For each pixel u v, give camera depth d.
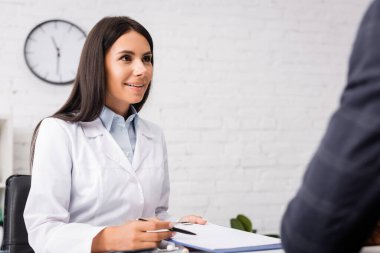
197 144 3.37
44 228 1.24
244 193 3.46
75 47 3.14
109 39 1.43
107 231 1.10
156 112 3.29
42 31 3.09
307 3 3.66
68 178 1.38
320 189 0.56
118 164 1.46
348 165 0.54
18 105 3.03
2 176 2.76
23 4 3.06
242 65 3.49
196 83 3.38
